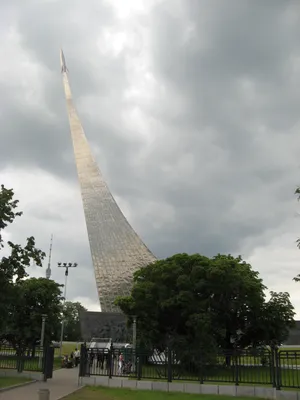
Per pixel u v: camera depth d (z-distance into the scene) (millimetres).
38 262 29531
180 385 22797
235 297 38094
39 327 45938
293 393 19969
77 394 21234
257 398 20359
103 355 26344
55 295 48625
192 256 39656
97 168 92312
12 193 28578
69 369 39469
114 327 65062
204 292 37281
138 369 24734
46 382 26844
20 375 28969
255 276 41000
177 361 24297
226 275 36188
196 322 34781
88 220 85375
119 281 78062
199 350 25672
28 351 32625
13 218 28375
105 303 76312
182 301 36094
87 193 88750
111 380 24625
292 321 40656
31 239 29328
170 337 36906
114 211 85562
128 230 83062
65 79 110812
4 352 35625
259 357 23797
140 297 39031
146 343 38219
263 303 39719
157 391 22656
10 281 28875
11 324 45125
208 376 23547
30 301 46406
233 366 23094
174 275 37969
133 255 80125
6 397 19781
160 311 38469
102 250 81562
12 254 28625
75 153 95500
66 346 82750
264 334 39938
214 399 19969
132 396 20688
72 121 101188
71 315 109750
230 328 39781
